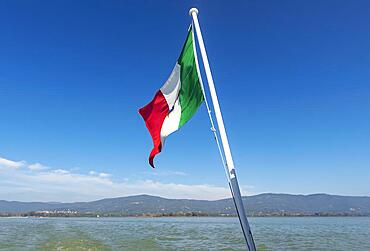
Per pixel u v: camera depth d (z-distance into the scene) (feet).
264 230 236.63
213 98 27.99
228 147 27.12
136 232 192.44
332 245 125.29
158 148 32.22
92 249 96.17
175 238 150.20
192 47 30.81
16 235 150.51
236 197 26.11
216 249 107.86
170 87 32.63
